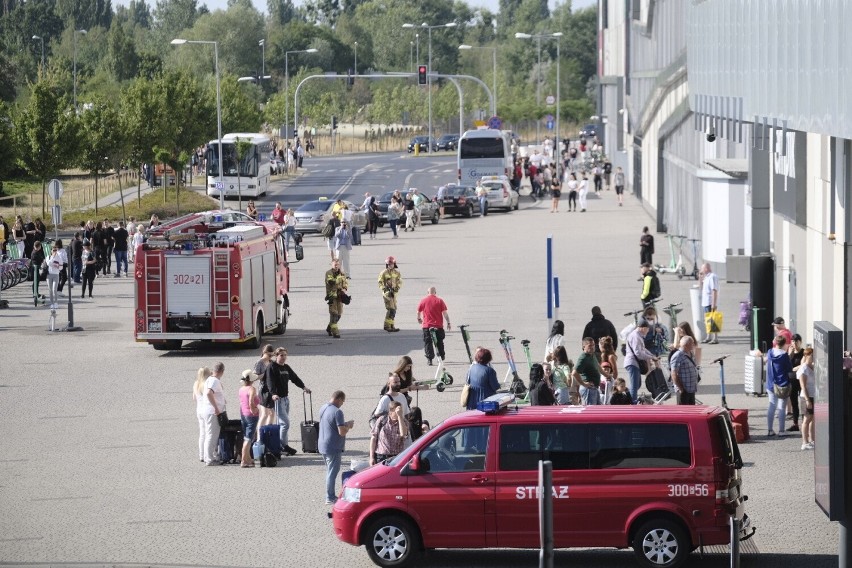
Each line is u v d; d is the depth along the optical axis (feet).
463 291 221.87
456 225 358.64
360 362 160.86
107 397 143.43
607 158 560.20
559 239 308.60
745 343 169.58
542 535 61.62
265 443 112.88
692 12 193.26
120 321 201.36
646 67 382.01
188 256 166.30
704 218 228.84
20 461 115.65
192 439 123.44
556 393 119.85
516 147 565.94
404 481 84.99
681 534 82.17
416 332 184.34
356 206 353.72
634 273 240.53
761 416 127.13
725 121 159.74
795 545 86.99
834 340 75.15
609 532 82.94
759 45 131.95
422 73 481.05
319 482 107.34
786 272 163.73
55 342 181.88
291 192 462.60
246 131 530.68
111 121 359.87
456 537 84.53
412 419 108.17
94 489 105.91
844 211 128.57
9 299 228.02
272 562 86.12
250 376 114.01
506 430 84.38
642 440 83.05
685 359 118.73
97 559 87.10
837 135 96.53
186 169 508.12
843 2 94.38
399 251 291.79
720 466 82.43
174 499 102.47
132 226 283.18
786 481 103.45
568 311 196.75
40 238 264.93
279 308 182.80
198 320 167.22
